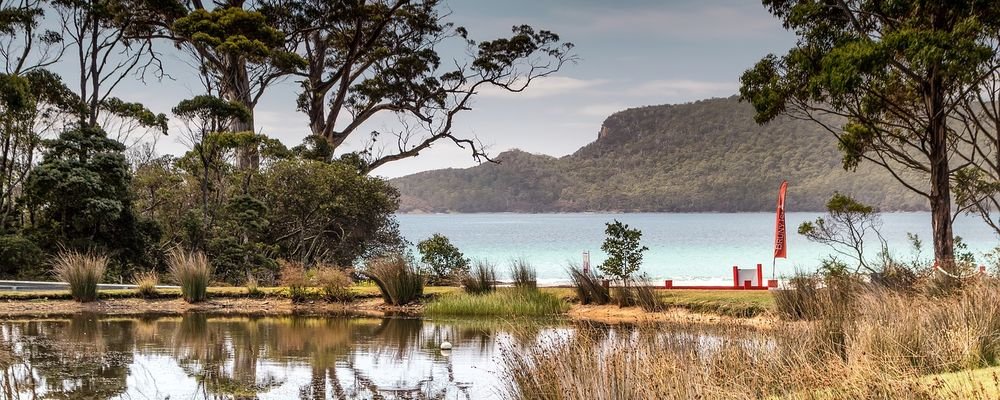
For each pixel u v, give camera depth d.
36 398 10.48
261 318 19.61
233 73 41.66
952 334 8.95
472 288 22.64
